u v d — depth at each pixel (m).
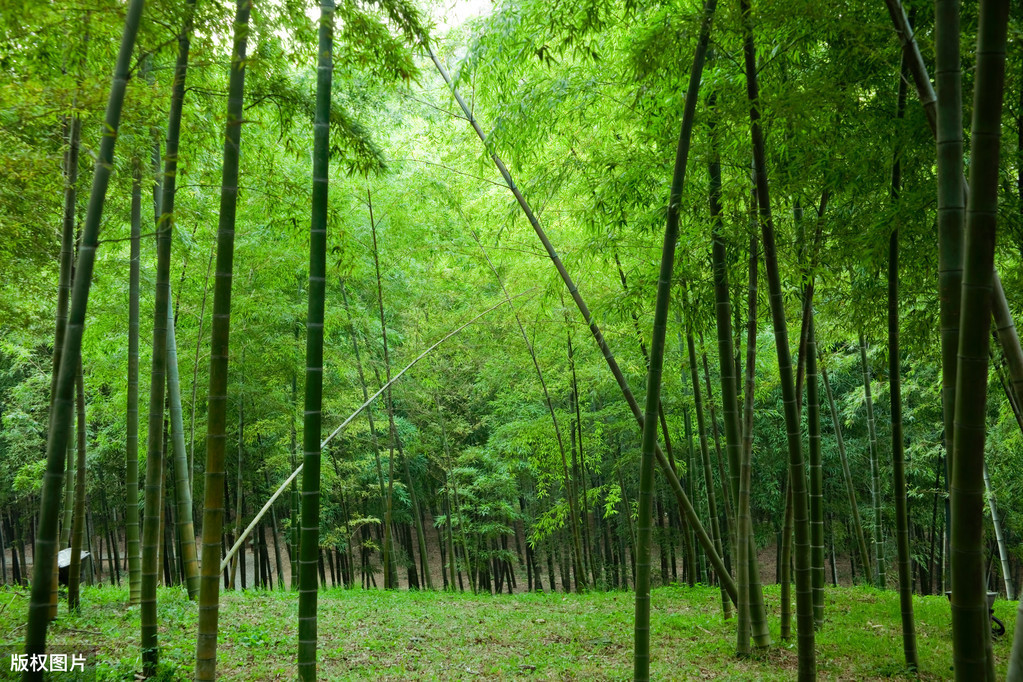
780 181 5.17
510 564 18.17
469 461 14.34
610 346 10.26
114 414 12.18
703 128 5.54
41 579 3.45
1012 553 12.77
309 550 3.97
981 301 2.39
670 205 4.19
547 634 6.94
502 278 11.19
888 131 4.73
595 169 6.46
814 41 4.55
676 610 8.42
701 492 13.60
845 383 14.04
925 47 4.41
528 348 11.45
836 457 14.23
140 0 3.55
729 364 5.93
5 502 15.82
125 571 18.59
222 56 4.51
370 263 11.62
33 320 7.11
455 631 7.07
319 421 4.02
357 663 5.58
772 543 18.66
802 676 4.68
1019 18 4.38
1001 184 4.82
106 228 6.93
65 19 3.99
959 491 2.47
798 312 7.26
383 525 19.28
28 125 4.57
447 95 8.53
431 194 9.95
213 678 3.89
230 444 13.29
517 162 6.88
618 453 14.34
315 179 4.04
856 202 5.47
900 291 6.03
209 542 3.92
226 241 3.96
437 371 13.13
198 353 10.15
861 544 11.11
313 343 3.99
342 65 4.67
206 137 5.54
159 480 4.86
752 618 6.10
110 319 9.73
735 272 5.67
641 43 4.63
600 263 8.98
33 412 14.50
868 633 6.81
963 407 2.44
